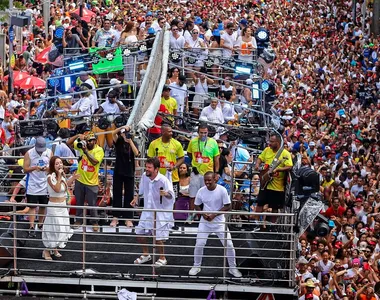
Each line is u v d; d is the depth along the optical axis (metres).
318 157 45.62
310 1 93.31
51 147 32.16
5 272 26.42
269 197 28.81
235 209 31.03
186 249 28.16
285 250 26.33
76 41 45.84
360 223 38.53
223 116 38.59
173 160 29.86
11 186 30.27
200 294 26.45
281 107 56.16
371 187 43.22
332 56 74.06
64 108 38.94
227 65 43.81
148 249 27.59
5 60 53.06
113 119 32.44
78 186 28.97
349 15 89.31
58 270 26.70
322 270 34.38
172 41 44.09
